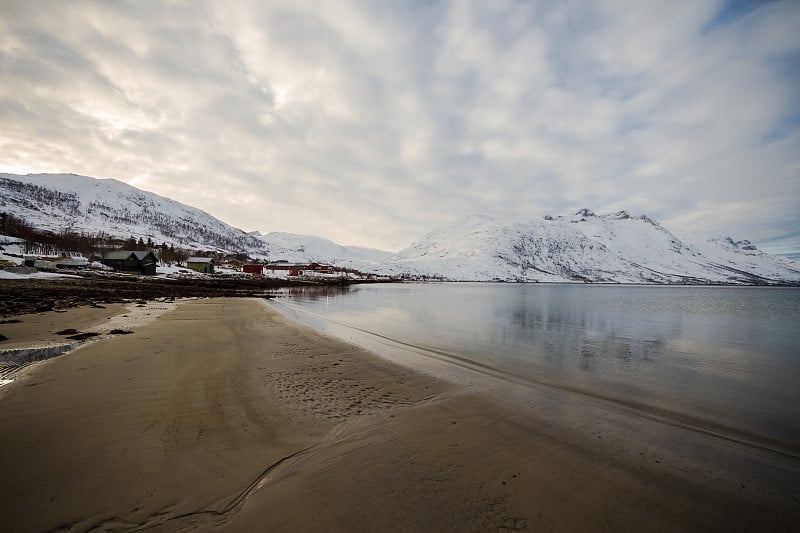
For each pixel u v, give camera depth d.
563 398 9.57
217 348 12.69
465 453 6.25
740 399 9.95
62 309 20.92
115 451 5.48
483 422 7.67
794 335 22.09
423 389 9.74
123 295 32.91
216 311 24.06
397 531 4.25
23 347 11.45
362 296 57.59
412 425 7.31
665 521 4.78
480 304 44.22
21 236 103.00
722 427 8.03
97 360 10.28
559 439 7.04
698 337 20.84
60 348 11.49
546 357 14.62
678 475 5.94
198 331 15.75
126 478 4.83
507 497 5.06
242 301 34.00
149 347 12.21
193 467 5.21
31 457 5.16
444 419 7.72
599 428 7.68
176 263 120.00
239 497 4.63
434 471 5.61
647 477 5.83
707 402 9.66
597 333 21.70
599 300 57.78
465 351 15.41
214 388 8.59
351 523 4.32
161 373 9.35
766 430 7.94
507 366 12.90
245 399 8.05
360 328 21.44
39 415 6.52
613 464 6.18
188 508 4.36
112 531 3.92
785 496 5.48
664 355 15.65
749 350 17.08
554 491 5.29
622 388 10.70
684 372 12.80
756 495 5.48
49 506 4.21
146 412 6.94
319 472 5.34
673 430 7.78
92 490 4.54
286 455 5.77
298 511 4.46
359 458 5.84
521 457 6.24
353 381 10.09
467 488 5.21
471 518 4.57
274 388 8.96
